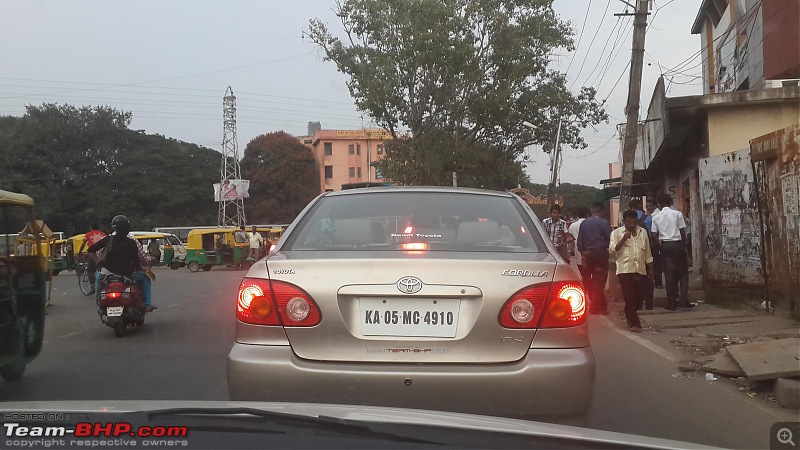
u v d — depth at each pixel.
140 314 9.59
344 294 3.65
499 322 3.61
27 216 6.89
